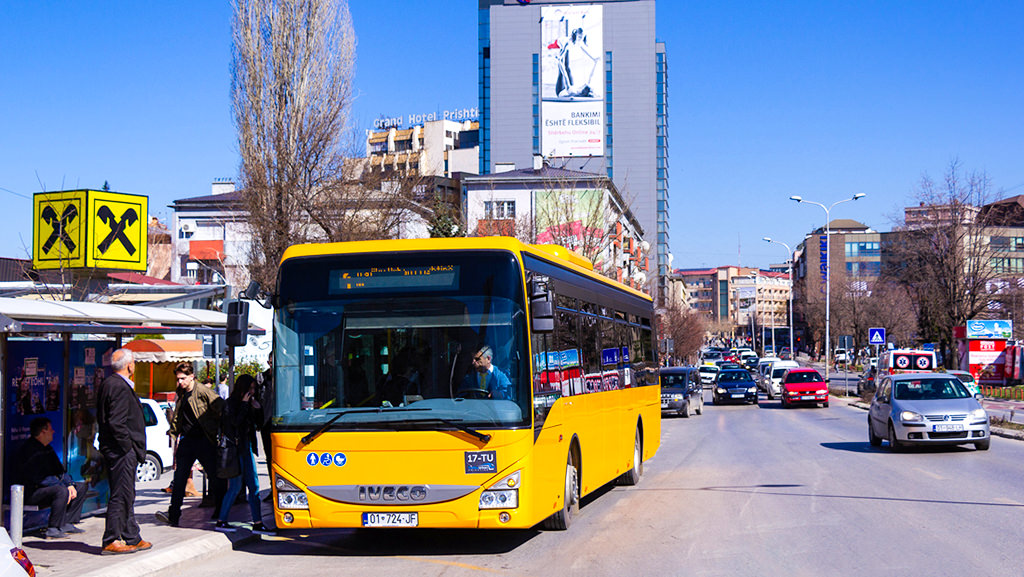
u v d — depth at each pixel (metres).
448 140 126.19
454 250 9.95
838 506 12.71
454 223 37.25
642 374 16.95
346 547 10.70
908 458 19.16
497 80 120.31
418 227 38.84
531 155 119.44
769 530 10.98
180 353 24.98
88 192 20.48
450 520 9.39
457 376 9.63
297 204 27.34
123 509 9.62
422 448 9.48
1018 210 69.19
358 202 29.62
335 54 27.69
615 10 121.94
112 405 9.55
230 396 11.49
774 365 54.66
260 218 27.17
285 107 27.17
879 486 14.72
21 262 30.62
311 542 11.09
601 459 13.27
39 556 9.41
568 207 52.00
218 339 20.12
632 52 121.62
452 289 9.84
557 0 120.25
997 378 52.12
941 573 8.55
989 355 52.22
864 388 52.31
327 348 9.93
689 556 9.55
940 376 21.33
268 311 29.53
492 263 9.87
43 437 10.31
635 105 121.31
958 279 53.12
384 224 30.59
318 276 10.10
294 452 9.74
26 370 10.53
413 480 9.48
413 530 11.71
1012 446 21.56
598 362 13.38
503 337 9.68
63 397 11.14
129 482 9.67
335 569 9.44
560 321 11.35
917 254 54.16
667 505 13.23
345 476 9.60
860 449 21.59
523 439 9.48
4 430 9.49
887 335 85.62
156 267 72.19
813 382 44.78
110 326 10.10
